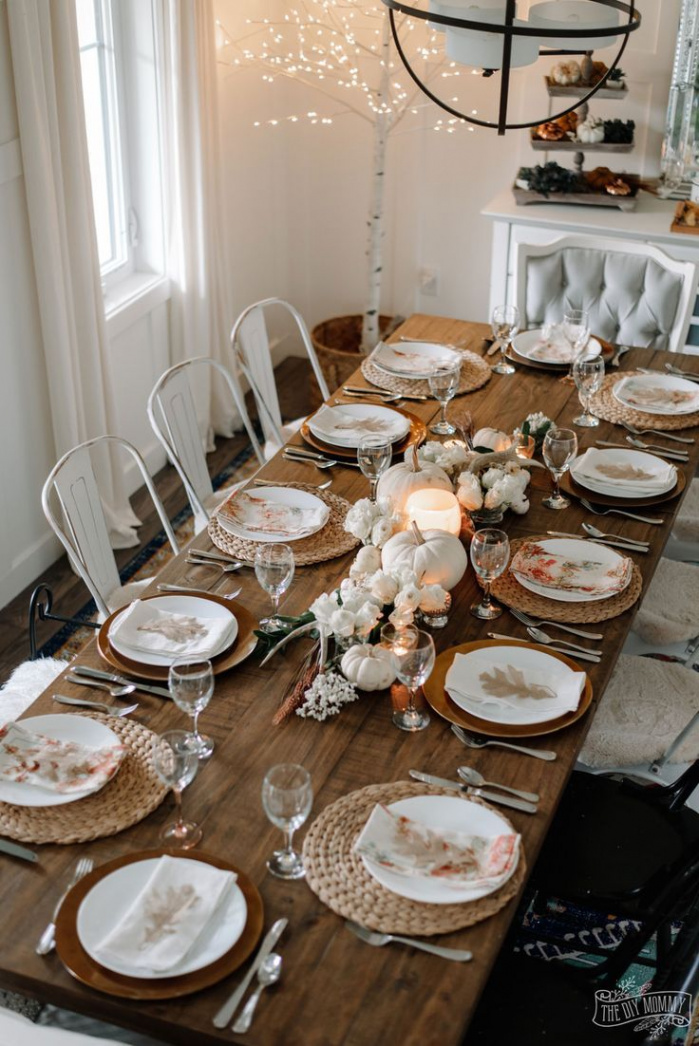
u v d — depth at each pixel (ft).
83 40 12.32
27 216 10.96
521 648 6.86
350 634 6.43
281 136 16.25
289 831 5.11
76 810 5.77
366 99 15.71
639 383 10.43
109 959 4.86
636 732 7.95
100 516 8.99
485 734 6.23
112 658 6.82
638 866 6.98
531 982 6.12
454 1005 4.77
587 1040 5.81
